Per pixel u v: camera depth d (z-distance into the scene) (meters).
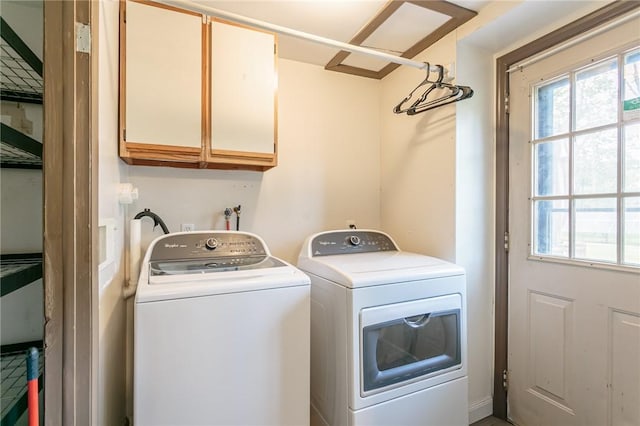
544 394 1.66
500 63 1.90
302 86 2.30
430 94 2.03
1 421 0.91
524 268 1.78
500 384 1.88
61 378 0.86
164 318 1.08
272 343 1.24
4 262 1.20
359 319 1.33
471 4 1.63
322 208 2.35
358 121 2.48
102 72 1.07
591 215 1.49
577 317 1.53
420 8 1.65
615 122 1.39
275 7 1.67
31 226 1.24
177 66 1.58
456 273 1.58
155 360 1.07
